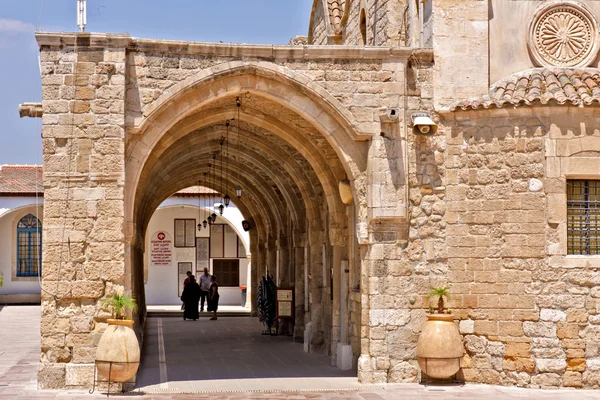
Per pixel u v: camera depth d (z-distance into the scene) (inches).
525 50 631.2
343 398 534.6
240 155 927.7
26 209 1608.0
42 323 565.0
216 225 1653.5
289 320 1007.0
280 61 603.2
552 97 577.9
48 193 570.3
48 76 573.9
